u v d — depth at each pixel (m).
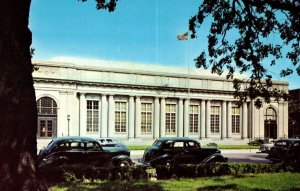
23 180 8.48
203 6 14.01
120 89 56.62
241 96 15.34
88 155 18.69
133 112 57.84
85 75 54.19
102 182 14.36
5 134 8.57
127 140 56.97
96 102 55.38
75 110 53.38
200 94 62.97
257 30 14.23
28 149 8.77
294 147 24.22
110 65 63.69
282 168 18.84
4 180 8.40
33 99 9.09
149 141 58.25
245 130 66.62
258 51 14.84
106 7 12.92
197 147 22.05
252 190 12.92
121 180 15.14
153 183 14.20
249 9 13.56
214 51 14.99
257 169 18.25
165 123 60.44
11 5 8.88
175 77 60.97
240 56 14.73
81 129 53.50
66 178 14.51
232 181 15.00
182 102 61.56
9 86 8.70
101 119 55.28
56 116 51.59
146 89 58.66
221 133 64.81
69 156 18.22
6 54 8.79
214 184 14.14
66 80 52.00
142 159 22.52
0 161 8.52
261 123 67.38
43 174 14.13
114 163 19.41
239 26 14.24
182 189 12.83
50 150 17.98
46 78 50.56
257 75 14.92
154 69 67.12
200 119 63.31
